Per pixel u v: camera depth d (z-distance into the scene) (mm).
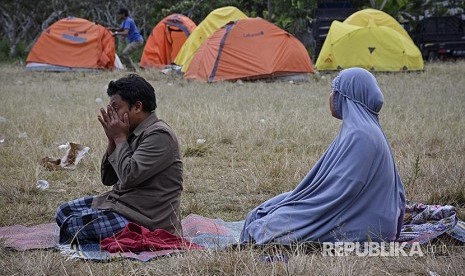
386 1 50188
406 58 36469
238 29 33875
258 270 8398
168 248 9672
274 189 13641
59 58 39594
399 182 10031
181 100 26297
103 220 10000
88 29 39844
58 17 57500
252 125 19828
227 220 12023
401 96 26766
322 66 37406
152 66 41125
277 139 18359
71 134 18609
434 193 12422
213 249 9117
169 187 10297
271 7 53688
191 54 38219
